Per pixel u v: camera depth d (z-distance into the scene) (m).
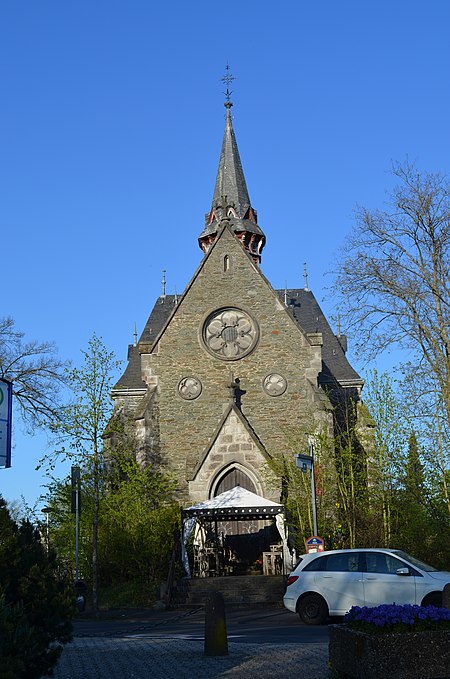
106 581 32.31
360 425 31.33
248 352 36.41
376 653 9.29
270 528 34.47
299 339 36.44
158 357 36.59
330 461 30.92
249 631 18.81
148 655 14.62
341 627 10.09
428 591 18.20
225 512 30.20
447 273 26.28
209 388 36.12
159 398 36.12
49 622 10.24
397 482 29.61
